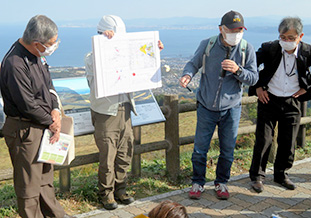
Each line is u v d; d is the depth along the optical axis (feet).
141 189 12.95
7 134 8.77
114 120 10.90
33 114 8.38
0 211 10.86
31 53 8.48
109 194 11.37
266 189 13.10
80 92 12.28
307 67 12.11
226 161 12.36
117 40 10.46
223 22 10.78
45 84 8.99
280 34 11.66
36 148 8.77
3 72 8.29
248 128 16.19
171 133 13.71
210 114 11.96
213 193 12.70
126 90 10.82
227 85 11.64
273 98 12.62
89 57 10.75
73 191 12.19
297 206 11.79
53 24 8.35
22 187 8.84
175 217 4.23
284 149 13.09
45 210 9.80
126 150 11.54
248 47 11.51
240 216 11.05
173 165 13.93
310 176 14.37
